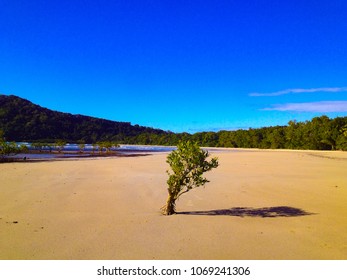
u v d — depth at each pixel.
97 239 6.07
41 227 6.89
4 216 7.94
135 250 5.48
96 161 33.59
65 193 11.73
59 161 33.59
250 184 14.23
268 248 5.58
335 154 57.41
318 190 12.47
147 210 8.88
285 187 13.30
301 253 5.35
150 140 194.25
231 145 136.38
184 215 8.18
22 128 180.25
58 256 5.23
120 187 13.41
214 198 10.79
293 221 7.48
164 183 14.77
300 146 102.25
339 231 6.62
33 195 11.21
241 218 7.81
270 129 124.75
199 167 8.74
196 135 166.12
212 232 6.55
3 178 16.56
